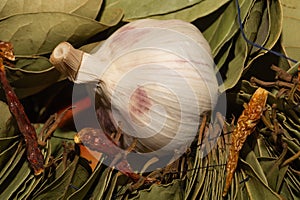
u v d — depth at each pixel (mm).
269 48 279
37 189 268
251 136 280
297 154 269
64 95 296
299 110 273
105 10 285
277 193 271
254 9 283
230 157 270
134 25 273
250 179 272
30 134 262
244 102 281
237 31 281
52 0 270
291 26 292
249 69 289
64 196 266
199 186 265
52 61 260
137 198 262
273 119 273
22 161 270
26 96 282
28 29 264
